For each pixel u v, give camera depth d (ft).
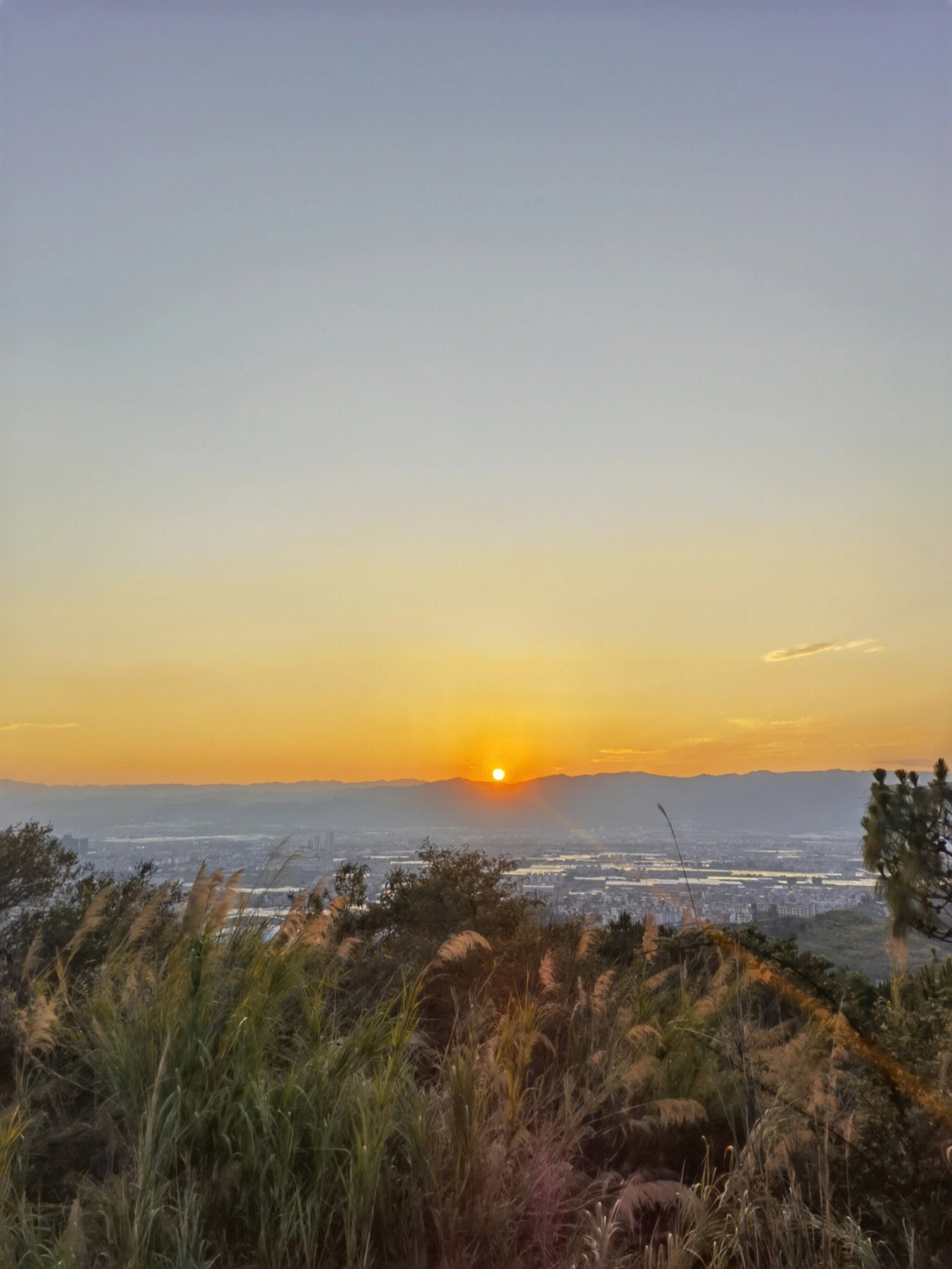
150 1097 15.71
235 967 20.57
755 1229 13.56
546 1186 15.01
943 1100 15.08
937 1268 13.09
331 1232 14.52
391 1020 19.10
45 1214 14.02
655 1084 18.28
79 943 21.58
